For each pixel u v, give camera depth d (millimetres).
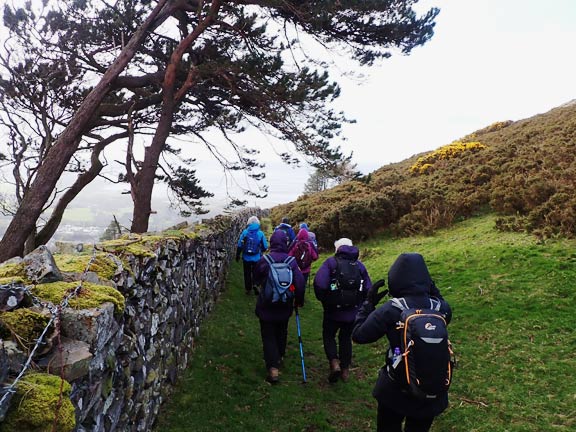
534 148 14523
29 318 2055
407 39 10375
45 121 11414
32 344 2002
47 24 11570
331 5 9133
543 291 7367
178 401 4848
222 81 11031
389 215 14812
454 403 5031
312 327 8266
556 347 5789
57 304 2381
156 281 4461
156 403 4391
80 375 2170
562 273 7746
